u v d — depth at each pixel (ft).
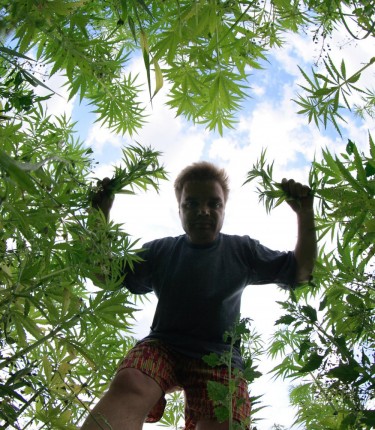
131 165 6.93
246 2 6.52
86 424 6.10
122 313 5.76
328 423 6.03
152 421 7.79
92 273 5.79
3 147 5.78
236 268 8.24
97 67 6.98
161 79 5.21
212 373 7.33
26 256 5.45
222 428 6.99
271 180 7.09
